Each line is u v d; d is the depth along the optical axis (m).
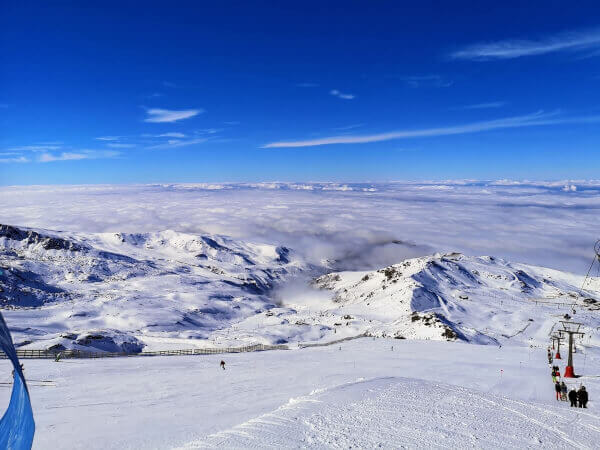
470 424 14.09
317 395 18.09
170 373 34.22
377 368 37.28
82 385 28.14
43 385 27.89
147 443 14.91
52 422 18.58
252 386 28.19
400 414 14.87
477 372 34.88
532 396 24.56
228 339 98.44
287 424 13.26
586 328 89.94
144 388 27.33
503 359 45.03
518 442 12.59
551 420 15.71
